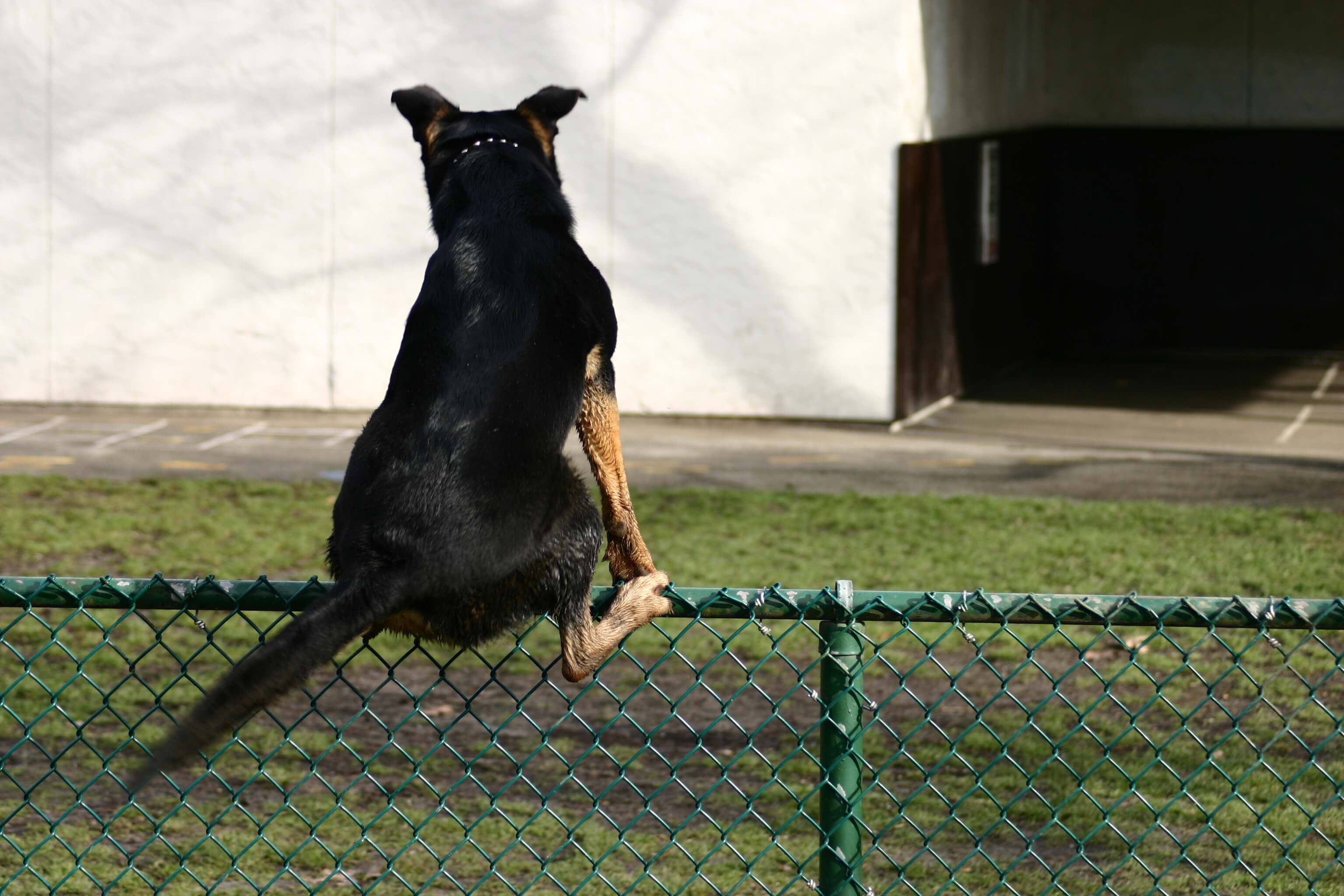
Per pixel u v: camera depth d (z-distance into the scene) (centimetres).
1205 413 2144
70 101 2089
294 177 2084
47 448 1828
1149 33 2677
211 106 2078
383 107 2061
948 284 2198
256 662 404
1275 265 2681
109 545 1341
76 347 2134
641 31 2005
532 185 517
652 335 2064
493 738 492
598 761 868
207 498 1542
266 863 712
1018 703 491
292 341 2119
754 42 1981
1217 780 820
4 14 2078
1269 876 602
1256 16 2625
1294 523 1434
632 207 2042
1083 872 710
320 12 2048
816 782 834
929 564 1288
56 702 515
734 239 2027
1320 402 2233
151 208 2102
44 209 2109
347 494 456
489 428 449
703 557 1316
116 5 2064
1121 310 2733
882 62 1952
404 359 475
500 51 2034
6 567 1262
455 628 448
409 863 717
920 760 856
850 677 456
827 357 2030
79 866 555
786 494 1580
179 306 2119
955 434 1983
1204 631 1086
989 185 2348
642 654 1065
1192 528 1412
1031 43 2634
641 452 1838
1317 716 919
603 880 561
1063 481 1667
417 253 2084
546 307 479
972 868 714
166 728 900
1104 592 1187
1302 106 2631
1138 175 2711
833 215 1997
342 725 919
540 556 454
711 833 761
